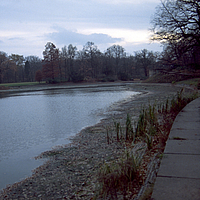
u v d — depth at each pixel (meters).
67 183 5.86
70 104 25.88
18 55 132.75
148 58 97.06
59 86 82.31
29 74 131.50
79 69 96.94
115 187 4.43
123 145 8.41
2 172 7.29
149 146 6.34
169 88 37.72
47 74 89.38
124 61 110.88
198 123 6.80
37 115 19.30
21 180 6.58
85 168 6.73
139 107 18.64
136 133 8.68
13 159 8.51
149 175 4.51
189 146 4.60
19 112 21.88
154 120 8.93
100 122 14.25
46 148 9.64
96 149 8.55
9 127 14.70
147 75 98.81
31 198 5.37
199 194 2.72
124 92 41.56
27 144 10.48
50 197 5.25
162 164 3.75
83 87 70.00
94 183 5.42
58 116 17.98
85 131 12.11
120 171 4.57
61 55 98.94
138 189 4.20
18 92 61.31
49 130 13.10
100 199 4.30
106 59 103.56
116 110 18.66
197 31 32.81
